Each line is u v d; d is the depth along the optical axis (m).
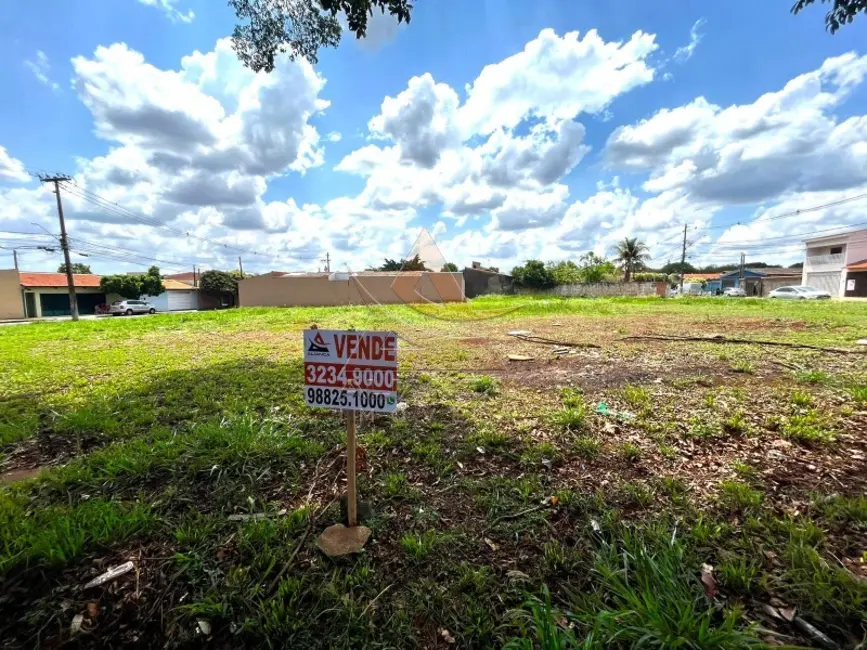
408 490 2.20
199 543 1.78
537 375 4.81
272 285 22.78
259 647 1.32
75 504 2.10
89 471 2.41
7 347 8.11
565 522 1.88
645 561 1.52
